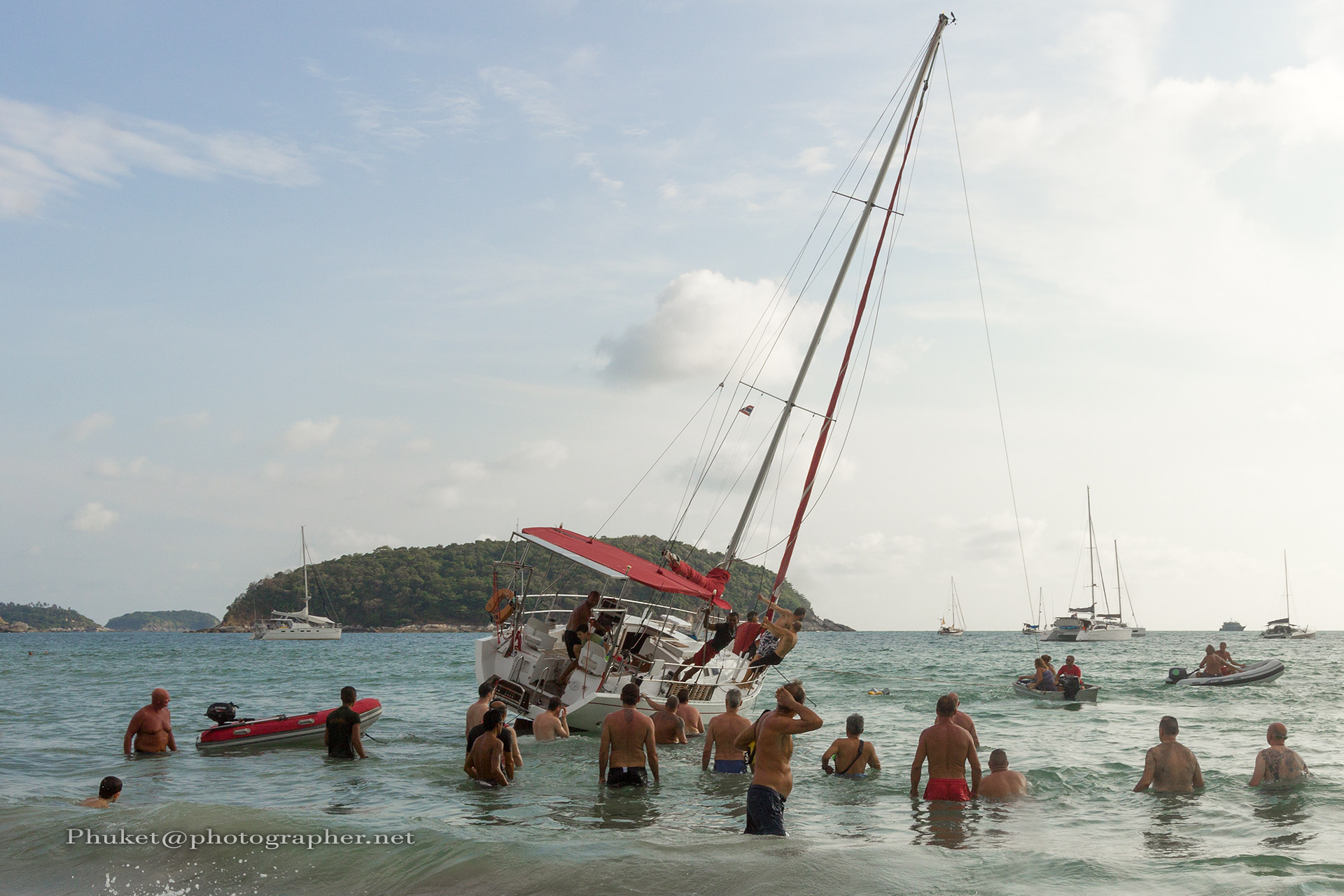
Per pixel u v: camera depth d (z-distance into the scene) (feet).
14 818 30.78
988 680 110.01
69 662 178.19
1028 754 48.29
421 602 493.77
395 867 25.81
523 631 58.95
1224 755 47.32
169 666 157.38
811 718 27.91
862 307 77.71
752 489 76.07
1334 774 40.63
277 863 26.40
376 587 504.02
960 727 36.91
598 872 24.40
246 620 554.46
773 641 53.11
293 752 47.62
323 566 523.70
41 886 25.03
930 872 24.31
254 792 37.50
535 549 58.49
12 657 212.84
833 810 33.81
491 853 26.20
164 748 47.88
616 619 56.13
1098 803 34.83
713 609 64.18
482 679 58.39
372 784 39.24
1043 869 24.57
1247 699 81.76
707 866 24.80
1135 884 23.27
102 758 46.47
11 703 80.69
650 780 39.63
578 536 60.80
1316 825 30.81
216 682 112.88
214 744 47.85
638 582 51.60
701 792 36.91
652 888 23.35
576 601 61.57
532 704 56.34
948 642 431.84
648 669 55.93
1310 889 22.58
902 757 47.39
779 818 27.94
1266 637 421.59
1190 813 32.89
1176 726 37.29
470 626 485.97
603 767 38.06
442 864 25.67
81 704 80.23
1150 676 117.08
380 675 127.65
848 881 23.44
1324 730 58.18
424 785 39.04
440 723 63.41
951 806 34.27
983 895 22.50
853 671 138.00
